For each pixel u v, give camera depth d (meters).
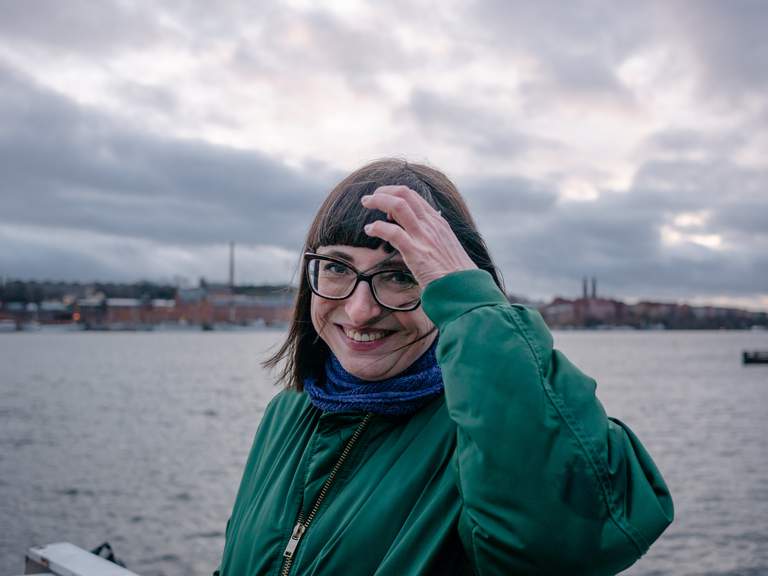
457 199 1.76
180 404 42.47
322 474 1.68
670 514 1.37
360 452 1.66
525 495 1.26
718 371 87.00
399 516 1.51
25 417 35.56
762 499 18.95
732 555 13.94
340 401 1.65
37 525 15.30
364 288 1.57
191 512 16.44
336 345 1.69
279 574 1.63
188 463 23.08
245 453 24.97
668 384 65.06
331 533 1.58
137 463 23.05
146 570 12.30
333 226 1.62
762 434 32.09
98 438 28.53
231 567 1.79
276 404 2.11
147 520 15.70
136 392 50.97
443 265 1.48
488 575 1.33
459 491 1.45
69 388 54.62
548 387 1.33
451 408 1.36
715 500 18.92
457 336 1.40
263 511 1.76
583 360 116.19
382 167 1.72
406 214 1.48
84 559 2.39
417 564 1.42
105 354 122.06
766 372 84.75
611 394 54.12
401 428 1.64
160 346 163.00
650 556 13.91
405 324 1.59
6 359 102.00
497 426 1.30
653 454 26.86
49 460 23.53
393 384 1.62
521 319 1.41
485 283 1.46
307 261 1.82
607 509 1.27
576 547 1.25
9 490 18.83
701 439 30.69
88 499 17.80
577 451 1.28
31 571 2.51
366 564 1.49
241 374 72.31
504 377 1.33
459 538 1.47
